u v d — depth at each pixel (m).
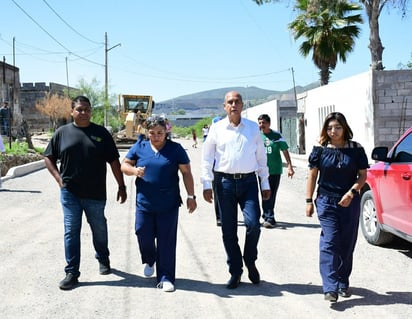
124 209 10.86
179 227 9.02
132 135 36.03
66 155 5.65
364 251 7.38
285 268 6.51
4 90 35.31
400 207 6.62
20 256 6.97
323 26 27.08
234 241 5.72
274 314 4.95
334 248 5.28
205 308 5.10
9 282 5.86
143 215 5.69
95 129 5.75
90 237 8.05
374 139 17.64
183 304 5.20
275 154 9.00
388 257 7.05
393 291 5.64
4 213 10.13
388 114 17.58
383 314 4.96
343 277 5.46
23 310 5.02
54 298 5.35
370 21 19.25
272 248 7.51
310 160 5.51
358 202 5.39
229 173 5.65
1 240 7.89
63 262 6.69
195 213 10.44
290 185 15.17
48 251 7.24
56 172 5.72
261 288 5.73
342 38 27.03
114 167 5.89
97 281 5.91
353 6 26.70
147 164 5.63
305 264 6.69
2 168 16.73
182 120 154.00
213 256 7.08
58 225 9.06
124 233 8.48
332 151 5.37
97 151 5.68
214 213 10.44
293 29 27.72
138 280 5.96
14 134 32.91
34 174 17.23
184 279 6.05
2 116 27.66
